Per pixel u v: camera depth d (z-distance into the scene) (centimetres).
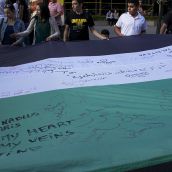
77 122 348
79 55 584
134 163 276
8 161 287
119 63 545
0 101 419
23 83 473
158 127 330
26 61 571
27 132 338
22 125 352
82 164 277
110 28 2267
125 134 319
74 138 318
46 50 611
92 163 278
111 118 353
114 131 326
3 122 363
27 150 304
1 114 382
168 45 611
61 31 926
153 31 2058
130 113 363
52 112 376
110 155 286
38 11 781
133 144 300
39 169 274
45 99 413
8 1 910
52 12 1013
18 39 802
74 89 437
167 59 552
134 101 394
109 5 3002
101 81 467
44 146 308
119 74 495
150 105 382
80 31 788
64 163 279
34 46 635
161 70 505
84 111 372
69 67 532
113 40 642
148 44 618
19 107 397
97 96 412
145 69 514
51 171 272
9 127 351
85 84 456
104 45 625
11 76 507
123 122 343
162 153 283
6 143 321
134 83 457
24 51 619
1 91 452
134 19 763
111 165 274
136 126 334
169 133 318
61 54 593
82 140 312
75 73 504
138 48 605
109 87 444
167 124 336
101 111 370
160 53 580
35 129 342
